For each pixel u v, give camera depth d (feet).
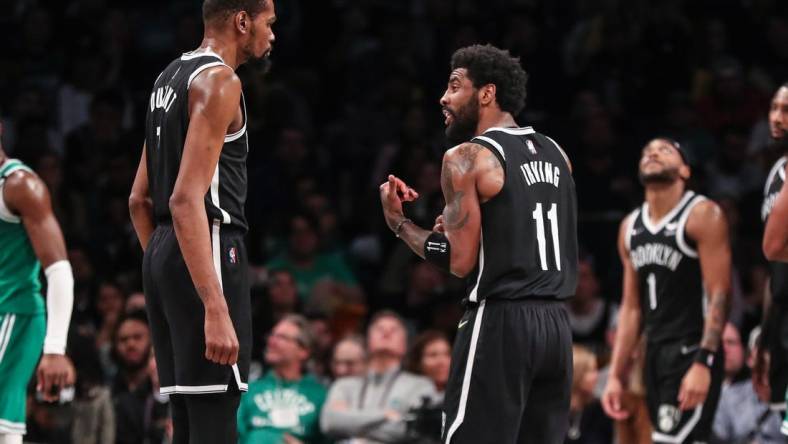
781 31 88.89
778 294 43.52
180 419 31.22
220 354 29.01
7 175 37.52
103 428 53.67
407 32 87.45
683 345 46.14
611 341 59.31
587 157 75.05
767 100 82.69
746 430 54.03
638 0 86.79
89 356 54.03
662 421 46.44
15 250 37.73
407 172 75.46
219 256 30.17
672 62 84.79
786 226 34.60
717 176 77.56
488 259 32.78
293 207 74.43
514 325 32.53
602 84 84.07
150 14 93.40
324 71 88.89
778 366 44.09
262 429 53.83
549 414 33.53
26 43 87.45
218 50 31.17
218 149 29.68
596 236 70.59
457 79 33.86
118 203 73.97
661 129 80.23
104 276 69.56
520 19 85.35
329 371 62.49
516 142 33.35
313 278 70.59
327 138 83.05
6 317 37.29
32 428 53.31
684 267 45.98
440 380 56.13
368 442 53.62
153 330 31.01
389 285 71.31
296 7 92.07
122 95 81.71
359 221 77.10
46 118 81.82
